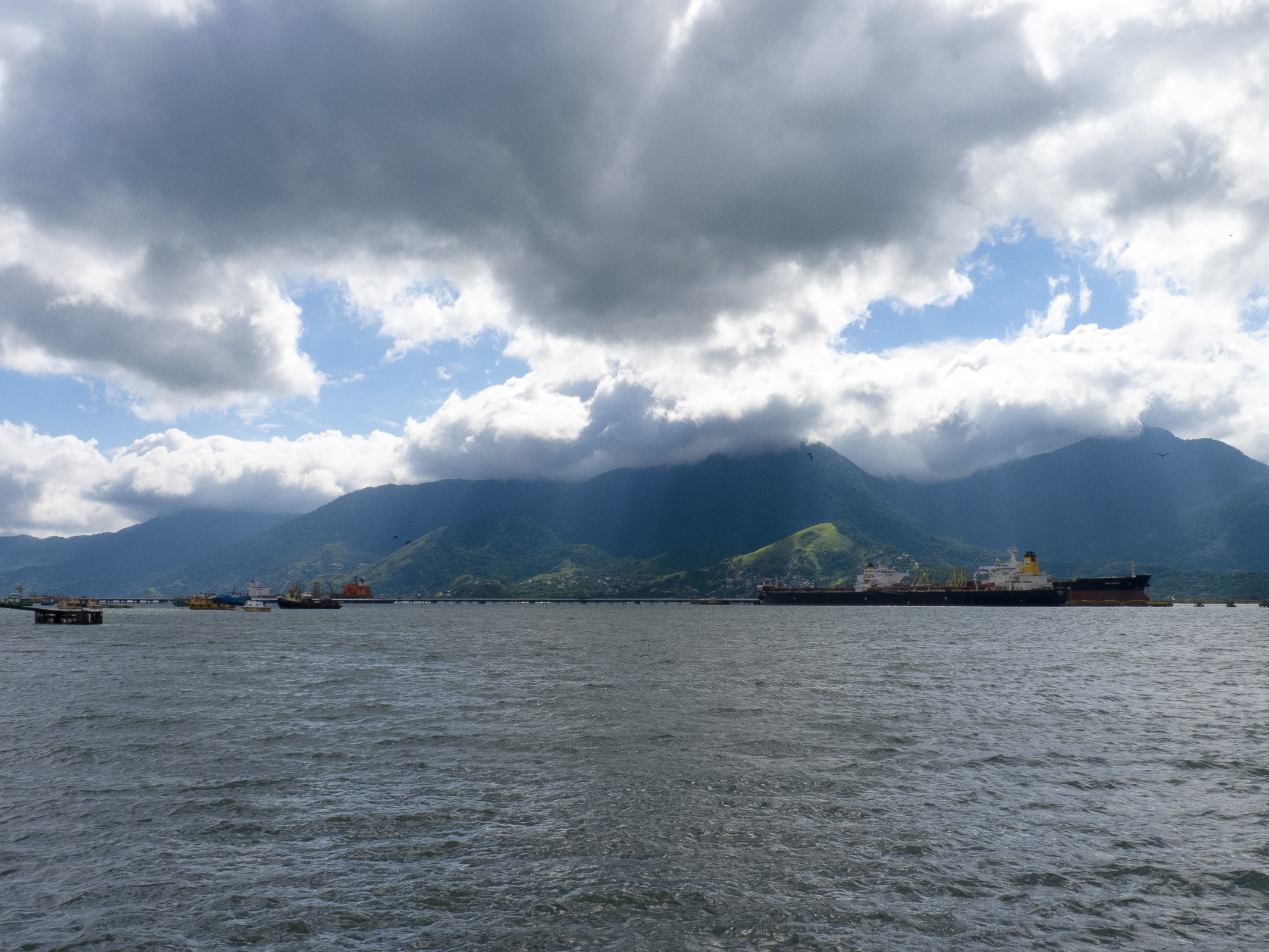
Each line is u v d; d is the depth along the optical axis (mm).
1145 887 21984
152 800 30672
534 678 71188
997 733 42688
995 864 23641
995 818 27891
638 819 27891
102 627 196000
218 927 19781
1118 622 195375
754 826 27078
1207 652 99312
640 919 20109
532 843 25594
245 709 53000
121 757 37938
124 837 26453
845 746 39312
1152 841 25469
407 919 20188
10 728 45969
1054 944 18797
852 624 193250
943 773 34000
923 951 18406
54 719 49281
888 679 68562
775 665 82062
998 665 81562
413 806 29562
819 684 65188
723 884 22219
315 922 20016
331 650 110812
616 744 40031
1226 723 45781
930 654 95625
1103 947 18625
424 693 60750
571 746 39781
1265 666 79688
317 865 23875
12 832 27000
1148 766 35219
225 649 112688
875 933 19297
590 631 173000
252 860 24266
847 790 31297
